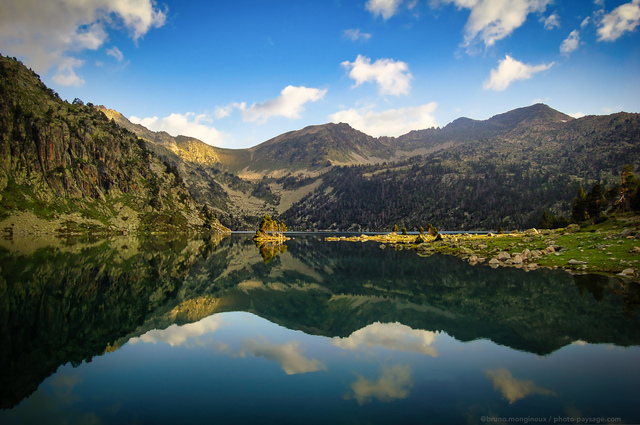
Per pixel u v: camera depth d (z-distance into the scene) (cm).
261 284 5625
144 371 2072
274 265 8075
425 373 2067
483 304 3903
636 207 8412
